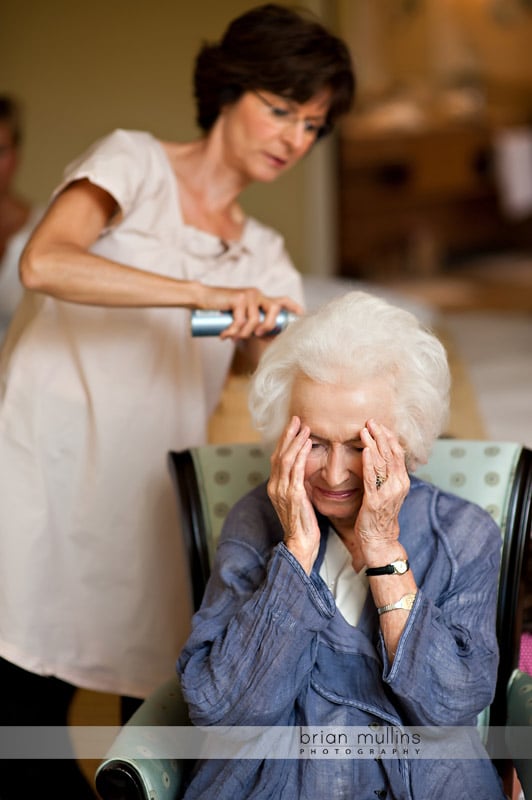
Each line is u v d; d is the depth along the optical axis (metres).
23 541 1.81
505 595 1.57
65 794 1.96
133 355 1.84
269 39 1.72
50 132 4.92
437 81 8.45
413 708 1.31
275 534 1.46
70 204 1.72
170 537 1.90
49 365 1.84
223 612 1.40
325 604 1.31
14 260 3.14
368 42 8.20
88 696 2.37
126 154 1.77
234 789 1.35
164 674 1.94
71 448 1.85
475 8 8.52
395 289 7.42
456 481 1.63
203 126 1.91
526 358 4.77
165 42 4.81
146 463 1.87
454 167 7.76
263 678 1.31
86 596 1.88
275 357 1.38
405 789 1.32
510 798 1.55
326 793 1.33
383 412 1.33
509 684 1.55
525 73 8.66
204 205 1.92
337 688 1.38
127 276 1.66
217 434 2.86
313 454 1.36
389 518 1.31
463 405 3.83
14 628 1.83
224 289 1.68
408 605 1.31
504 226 8.43
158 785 1.37
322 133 1.90
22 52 4.85
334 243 5.93
